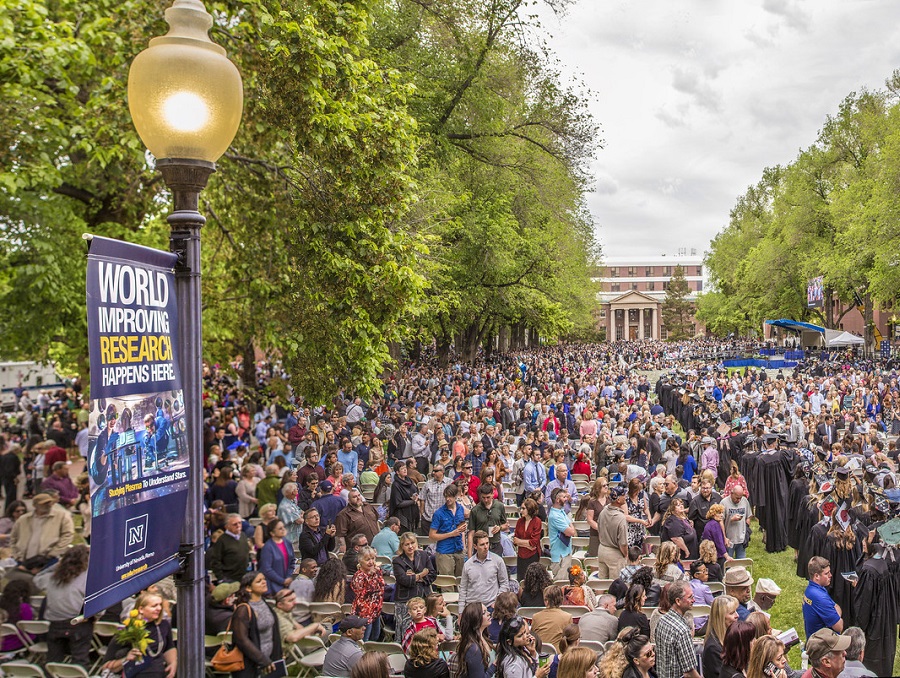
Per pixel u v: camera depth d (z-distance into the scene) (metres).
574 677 4.85
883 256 38.34
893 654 8.22
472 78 23.28
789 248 59.38
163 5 10.07
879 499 9.70
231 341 20.66
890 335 73.31
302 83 10.43
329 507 10.33
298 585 7.97
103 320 2.54
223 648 6.00
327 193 11.73
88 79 10.31
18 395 27.91
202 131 2.94
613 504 9.38
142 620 5.46
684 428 25.48
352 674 4.88
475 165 27.44
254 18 10.31
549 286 33.44
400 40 21.72
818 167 55.78
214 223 13.20
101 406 2.52
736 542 11.07
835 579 9.35
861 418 20.39
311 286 11.80
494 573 7.62
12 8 8.56
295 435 17.72
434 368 42.06
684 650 5.46
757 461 13.20
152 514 2.78
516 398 27.47
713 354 75.62
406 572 8.00
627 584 7.84
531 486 13.12
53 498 8.22
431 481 11.62
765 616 5.81
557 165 29.42
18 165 10.09
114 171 11.80
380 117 11.79
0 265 11.08
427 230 20.20
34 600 7.27
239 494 11.48
